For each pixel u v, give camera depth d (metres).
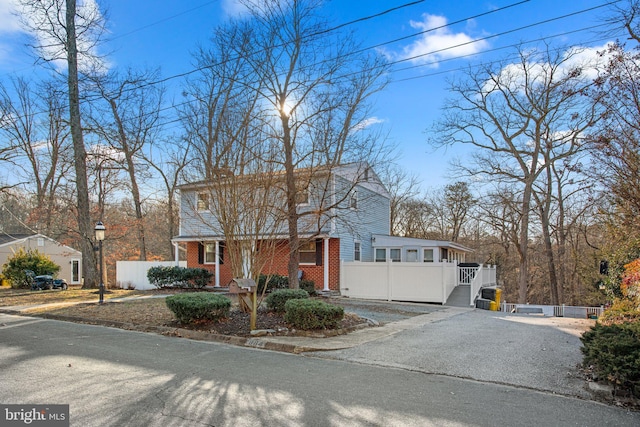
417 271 18.55
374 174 23.17
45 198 29.89
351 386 5.57
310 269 20.19
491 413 4.65
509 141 25.56
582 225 29.00
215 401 4.86
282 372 6.27
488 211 28.56
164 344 8.41
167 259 37.91
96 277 21.58
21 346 7.99
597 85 8.85
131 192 28.69
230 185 10.07
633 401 4.99
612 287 12.71
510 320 13.00
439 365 6.78
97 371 6.14
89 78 21.50
